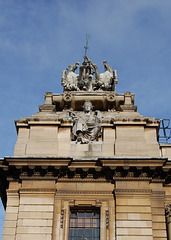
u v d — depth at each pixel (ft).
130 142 105.70
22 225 93.20
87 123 111.55
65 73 130.21
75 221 97.25
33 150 104.78
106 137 108.27
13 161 98.84
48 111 115.24
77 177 100.17
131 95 119.96
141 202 95.86
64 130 109.19
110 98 119.24
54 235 92.73
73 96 120.37
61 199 97.76
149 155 103.96
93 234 95.76
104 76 129.70
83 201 97.50
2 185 106.11
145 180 98.58
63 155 104.47
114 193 97.50
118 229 92.38
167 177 100.32
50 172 99.45
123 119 109.29
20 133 109.19
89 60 130.52
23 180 99.30
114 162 97.96
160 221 94.63
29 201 96.43
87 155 104.37
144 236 91.30
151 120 109.81
